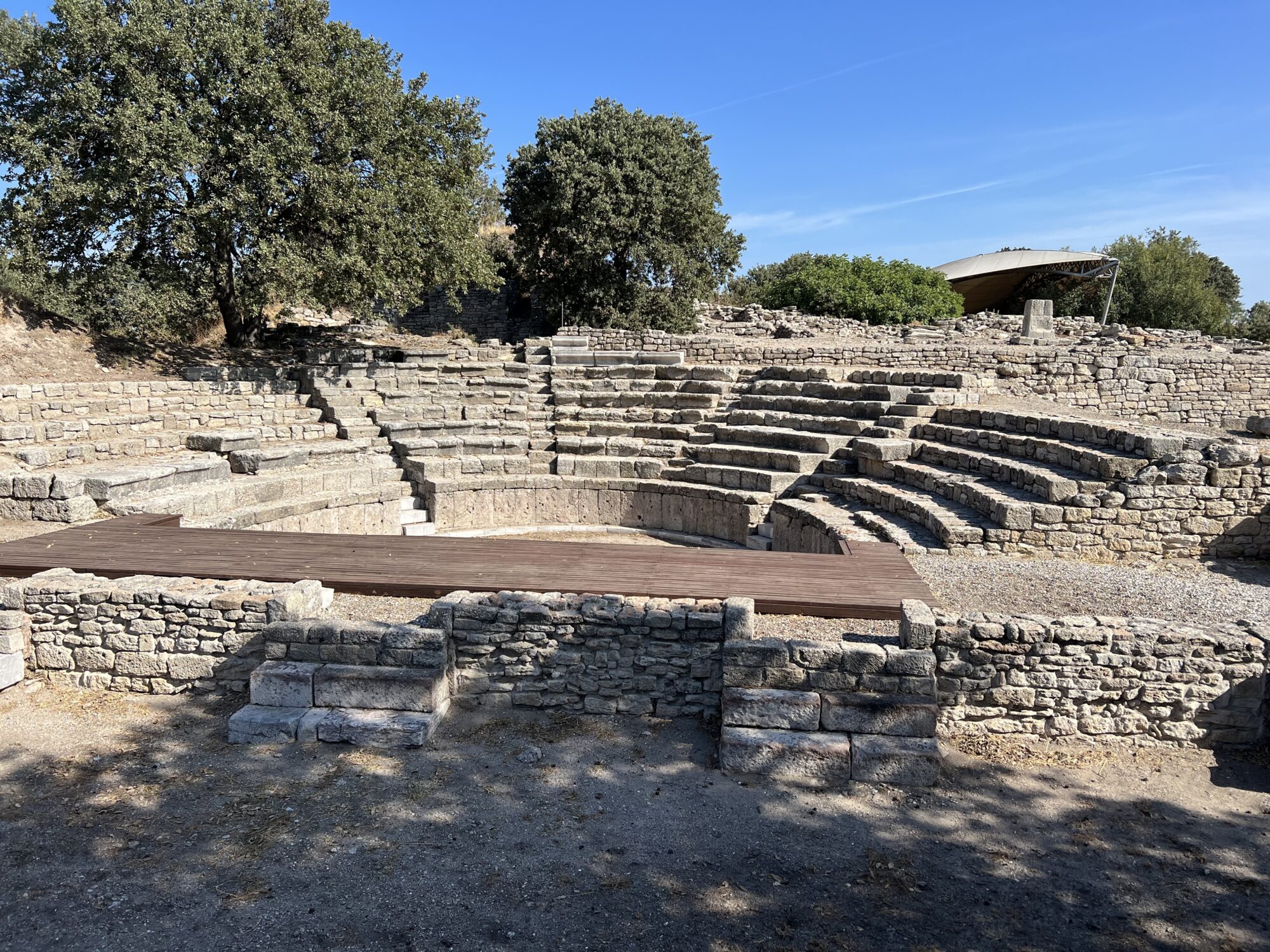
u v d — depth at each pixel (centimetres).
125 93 1683
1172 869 560
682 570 945
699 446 1812
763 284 4394
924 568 1008
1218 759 681
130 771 686
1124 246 4781
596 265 2919
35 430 1366
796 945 490
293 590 813
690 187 2927
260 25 1811
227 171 1758
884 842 592
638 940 494
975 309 4775
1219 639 679
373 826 609
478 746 722
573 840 593
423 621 787
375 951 483
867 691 685
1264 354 2517
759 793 653
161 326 2233
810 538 1373
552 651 767
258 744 729
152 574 911
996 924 509
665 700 761
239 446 1591
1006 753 691
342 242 1878
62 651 833
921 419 1600
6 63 1738
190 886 541
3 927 501
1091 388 1920
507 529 1784
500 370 2180
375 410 1866
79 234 1828
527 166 2938
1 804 635
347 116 1873
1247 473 1109
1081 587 933
